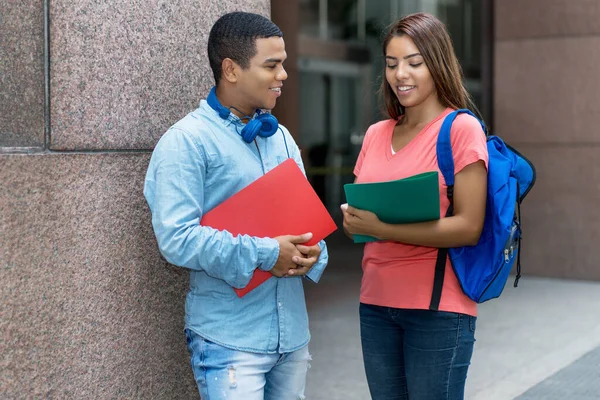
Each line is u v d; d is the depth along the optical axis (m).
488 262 2.56
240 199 2.36
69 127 2.63
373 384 2.84
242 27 2.35
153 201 2.35
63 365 2.63
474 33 24.80
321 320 7.00
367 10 27.36
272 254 2.31
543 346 6.01
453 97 2.68
